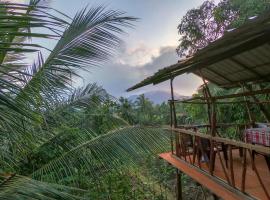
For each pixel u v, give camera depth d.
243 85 6.53
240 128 6.24
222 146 5.06
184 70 4.65
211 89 10.10
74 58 2.92
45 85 2.48
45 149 3.72
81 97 4.68
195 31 10.70
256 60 5.12
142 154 3.73
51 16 1.29
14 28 1.31
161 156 6.63
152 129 4.02
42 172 3.52
